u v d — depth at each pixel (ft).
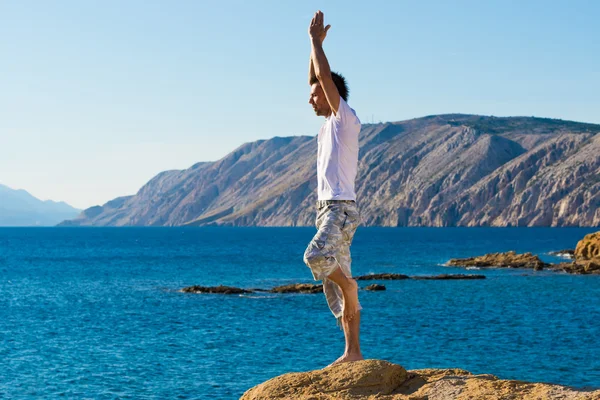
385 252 384.27
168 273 251.80
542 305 136.15
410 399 18.21
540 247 436.35
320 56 20.57
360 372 19.70
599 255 248.52
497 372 72.59
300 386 19.81
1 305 149.38
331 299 22.08
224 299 156.46
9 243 624.18
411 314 123.54
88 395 65.36
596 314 120.06
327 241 20.27
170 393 65.62
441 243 501.15
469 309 130.93
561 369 73.36
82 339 99.40
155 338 99.50
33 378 72.74
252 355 84.58
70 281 218.18
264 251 424.05
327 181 20.77
